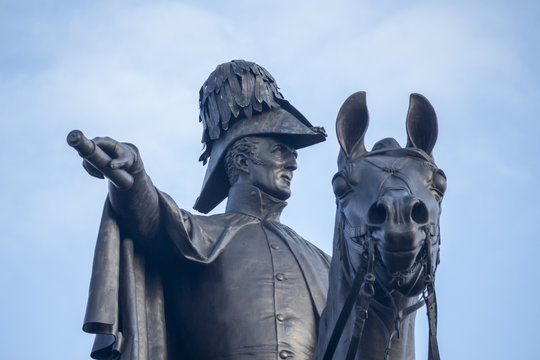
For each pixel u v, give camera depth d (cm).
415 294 1017
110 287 1276
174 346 1388
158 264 1400
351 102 1140
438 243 1048
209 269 1409
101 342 1298
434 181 1060
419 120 1130
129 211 1309
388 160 1071
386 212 960
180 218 1344
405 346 1075
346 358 1028
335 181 1075
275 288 1399
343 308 1048
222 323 1368
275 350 1342
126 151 1251
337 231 1120
